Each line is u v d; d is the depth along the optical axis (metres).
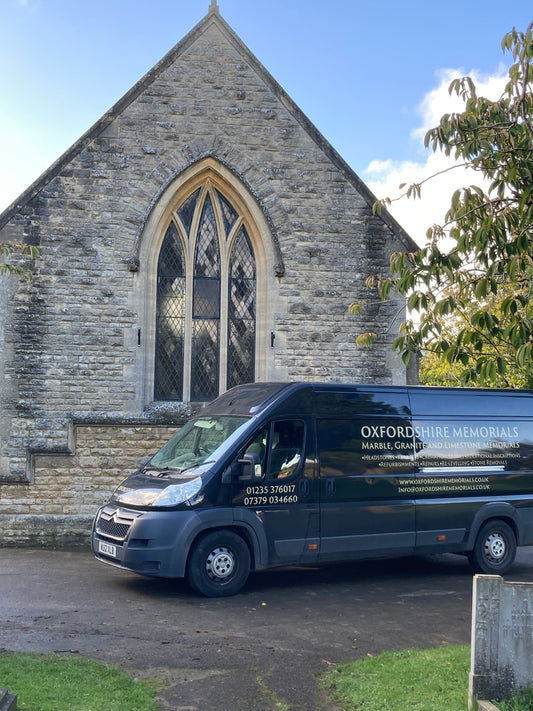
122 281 12.67
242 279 13.38
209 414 9.72
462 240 6.33
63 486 12.15
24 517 11.98
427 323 6.48
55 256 12.52
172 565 8.09
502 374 6.23
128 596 8.27
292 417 9.09
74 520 12.02
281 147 13.32
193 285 13.20
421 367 19.39
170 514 8.19
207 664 5.97
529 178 6.58
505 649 4.92
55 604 7.77
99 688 5.20
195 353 13.16
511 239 6.58
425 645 6.66
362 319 13.22
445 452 9.99
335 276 13.24
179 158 13.01
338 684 5.54
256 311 13.26
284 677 5.75
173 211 13.19
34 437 12.19
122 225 12.74
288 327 13.03
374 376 13.16
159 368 13.01
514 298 5.95
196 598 8.25
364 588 9.12
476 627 4.93
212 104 13.21
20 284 12.38
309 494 8.98
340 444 9.30
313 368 13.03
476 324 6.29
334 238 13.30
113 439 12.34
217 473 8.48
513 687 4.89
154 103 13.05
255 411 9.04
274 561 8.67
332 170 13.41
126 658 6.02
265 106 13.35
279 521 8.73
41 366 12.33
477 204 6.74
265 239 13.15
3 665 5.48
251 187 13.12
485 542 10.14
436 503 9.77
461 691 5.24
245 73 13.36
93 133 12.80
